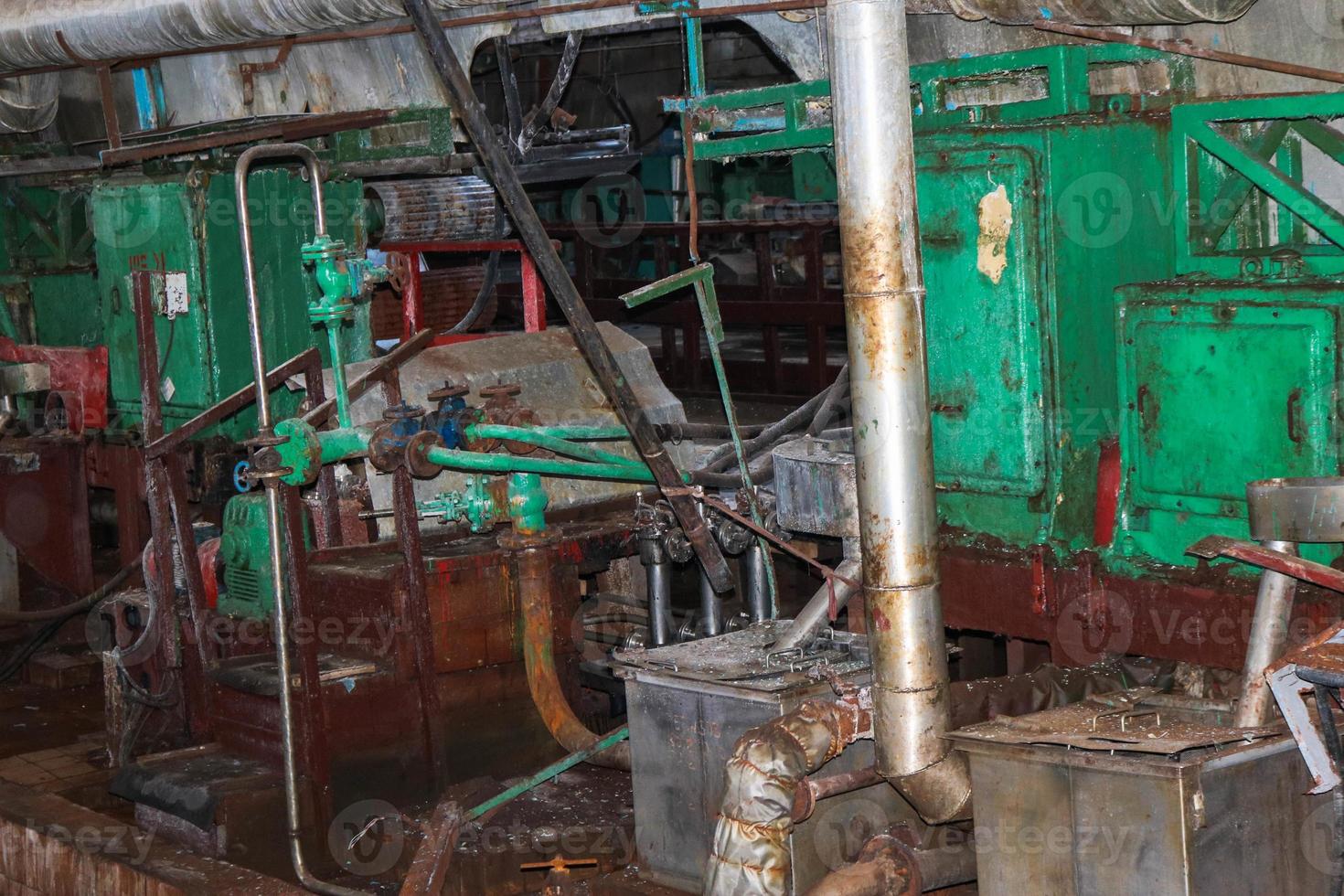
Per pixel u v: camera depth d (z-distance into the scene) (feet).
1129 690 13.38
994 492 15.80
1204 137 14.78
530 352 20.93
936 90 15.97
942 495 16.47
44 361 25.43
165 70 25.18
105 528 28.19
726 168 40.16
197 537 20.36
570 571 18.86
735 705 13.50
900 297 12.36
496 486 17.06
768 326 35.40
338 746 17.13
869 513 12.64
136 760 18.44
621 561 20.63
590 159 24.06
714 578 16.24
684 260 40.81
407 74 21.80
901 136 12.21
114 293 24.26
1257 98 14.87
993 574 16.02
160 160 23.27
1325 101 13.79
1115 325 14.94
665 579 18.98
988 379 15.64
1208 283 14.25
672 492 15.70
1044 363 15.21
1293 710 11.40
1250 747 11.41
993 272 15.38
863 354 12.46
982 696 14.48
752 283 37.37
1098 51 15.40
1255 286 13.79
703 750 13.85
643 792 14.48
